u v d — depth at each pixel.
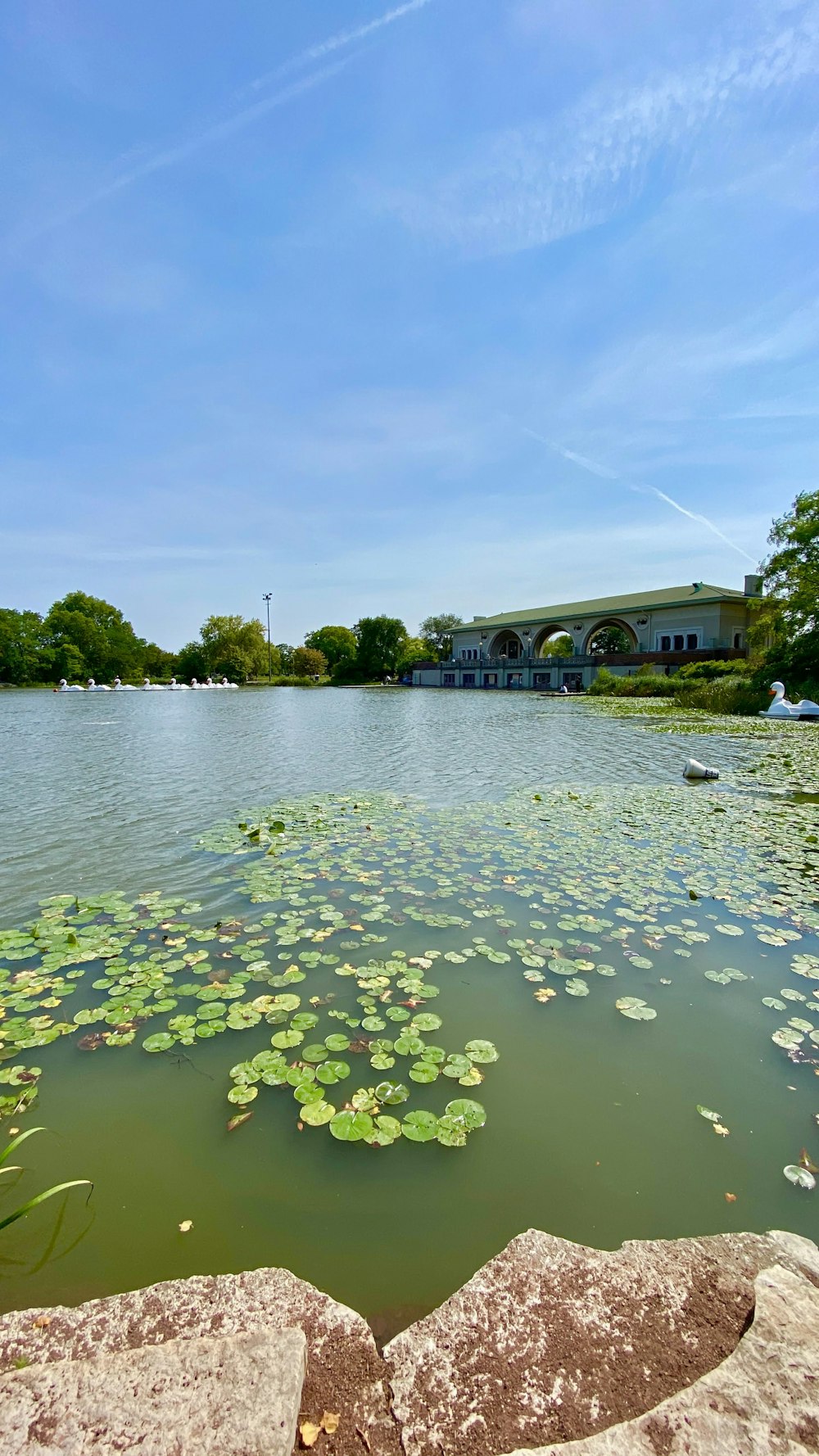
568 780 10.20
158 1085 2.74
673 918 4.55
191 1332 1.62
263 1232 2.04
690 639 42.44
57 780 10.20
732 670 34.44
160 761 12.56
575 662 48.16
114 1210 2.12
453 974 3.71
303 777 10.52
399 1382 1.51
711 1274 1.79
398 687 63.47
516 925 4.41
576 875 5.45
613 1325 1.64
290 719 24.00
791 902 4.83
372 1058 2.92
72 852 6.15
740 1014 3.32
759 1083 2.78
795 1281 1.70
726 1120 2.54
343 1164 2.31
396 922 4.45
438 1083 2.75
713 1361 1.55
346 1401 1.46
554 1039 3.09
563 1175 2.26
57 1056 2.94
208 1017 3.25
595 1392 1.48
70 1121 2.54
